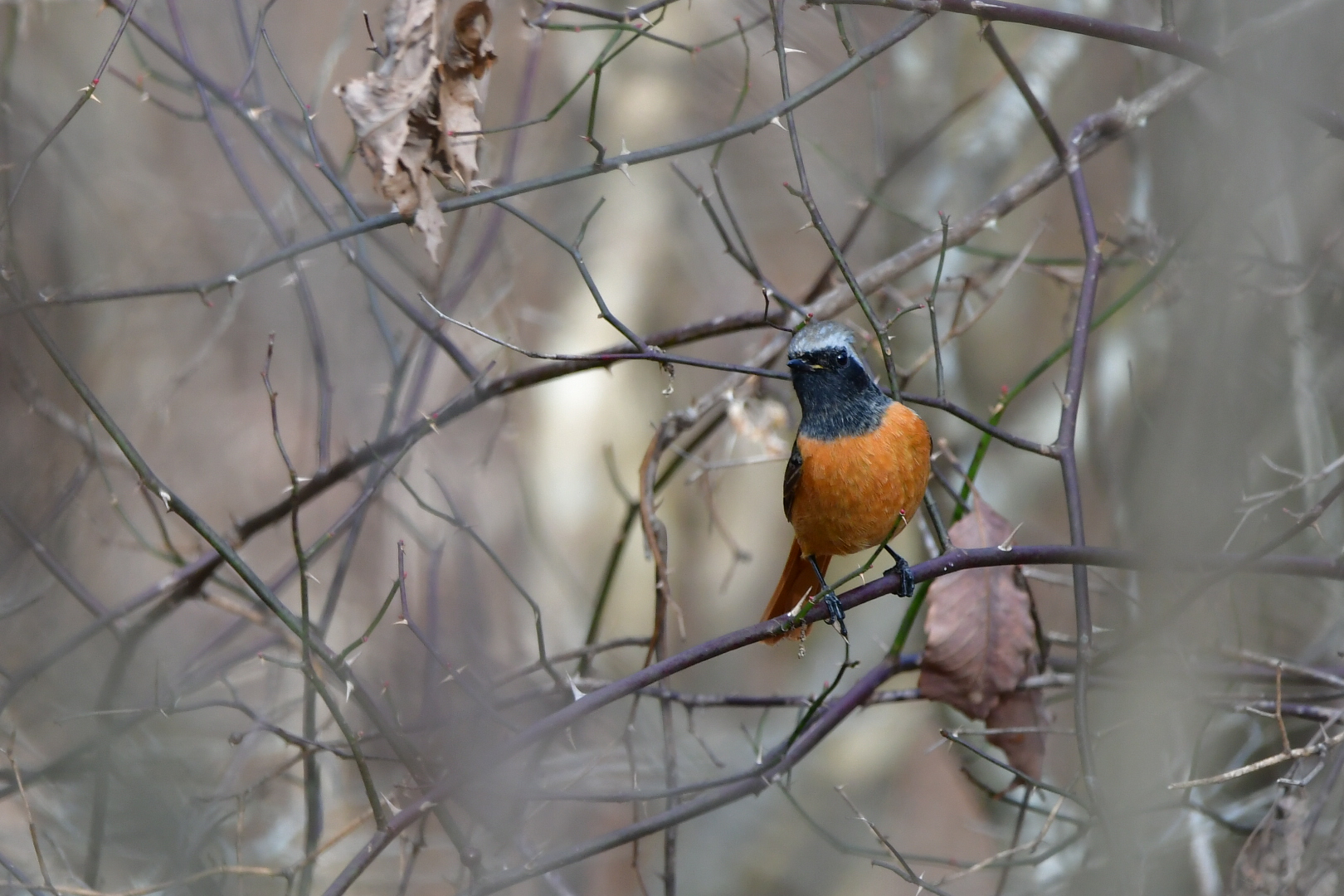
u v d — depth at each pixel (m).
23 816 10.58
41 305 7.36
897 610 16.81
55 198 15.16
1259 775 11.80
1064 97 15.60
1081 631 7.46
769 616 9.55
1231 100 9.34
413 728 8.88
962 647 9.04
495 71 18.55
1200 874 10.41
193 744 12.77
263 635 13.03
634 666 17.80
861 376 8.58
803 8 7.51
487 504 17.91
